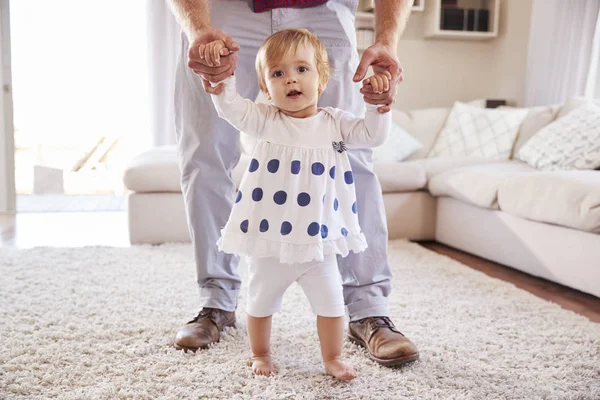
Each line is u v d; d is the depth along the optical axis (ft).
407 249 9.95
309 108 4.36
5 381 4.28
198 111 5.08
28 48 19.80
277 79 4.19
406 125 13.67
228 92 4.06
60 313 5.99
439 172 11.02
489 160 11.88
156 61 16.22
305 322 5.79
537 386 4.37
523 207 8.10
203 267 5.28
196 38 3.98
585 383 4.45
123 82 20.08
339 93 5.03
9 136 14.55
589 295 7.45
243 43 4.96
